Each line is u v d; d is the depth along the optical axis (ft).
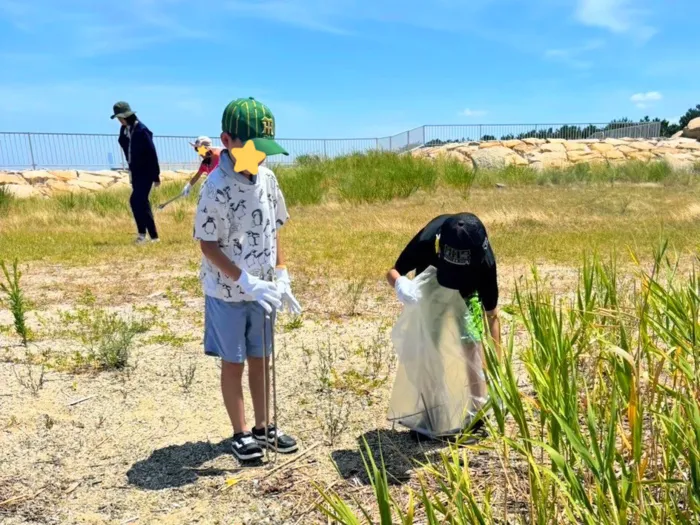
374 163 67.46
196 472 9.75
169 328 17.44
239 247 9.74
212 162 35.58
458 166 63.87
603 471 6.30
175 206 50.88
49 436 10.98
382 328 16.93
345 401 12.23
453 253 9.62
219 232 9.61
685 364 7.22
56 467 9.97
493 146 93.56
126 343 14.61
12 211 49.60
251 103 9.36
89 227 42.16
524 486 8.39
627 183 65.82
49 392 12.84
